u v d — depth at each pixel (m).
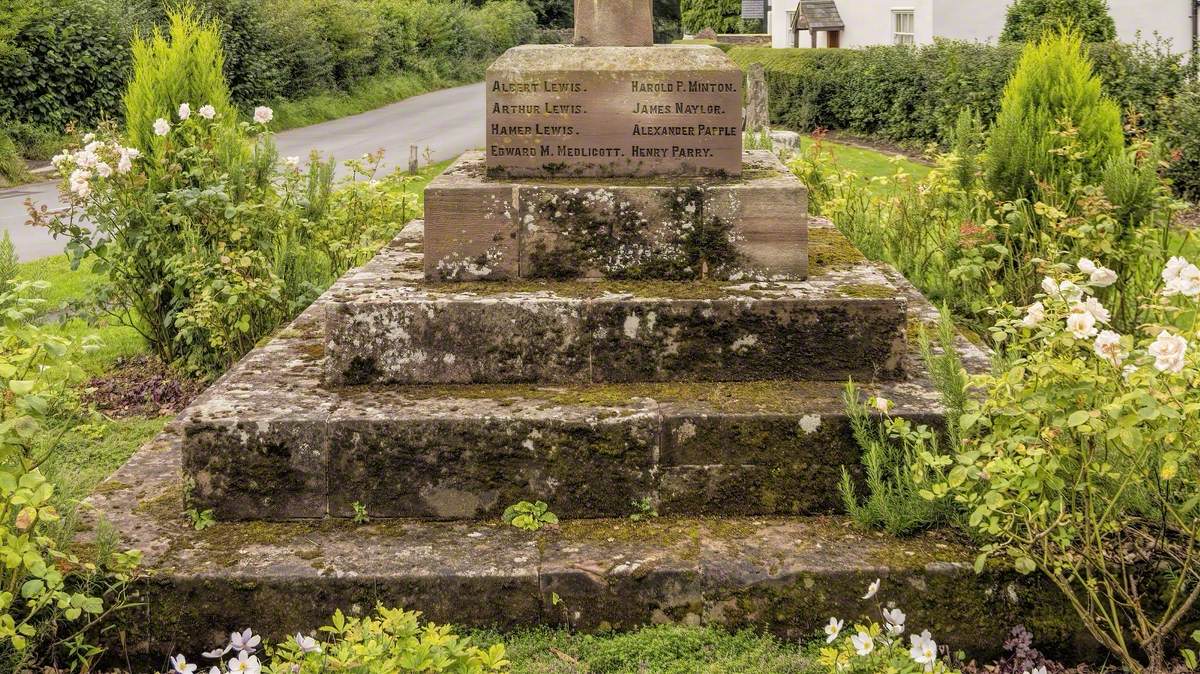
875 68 22.47
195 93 7.68
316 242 7.90
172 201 7.21
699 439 4.26
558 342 4.61
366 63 35.88
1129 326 6.38
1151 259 6.62
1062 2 18.72
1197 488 3.77
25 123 21.17
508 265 4.92
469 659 2.91
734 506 4.30
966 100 18.86
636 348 4.61
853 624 3.85
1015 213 6.48
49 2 21.73
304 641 3.01
